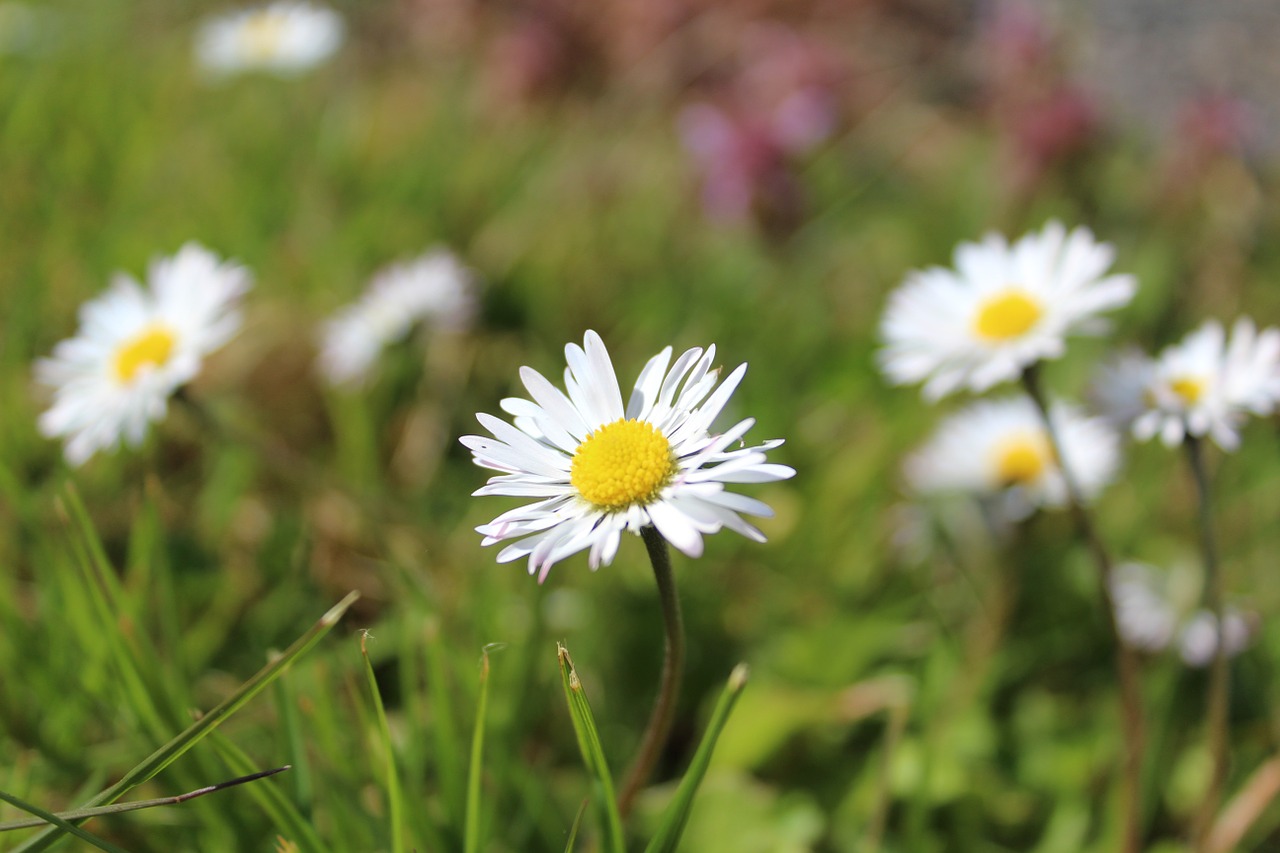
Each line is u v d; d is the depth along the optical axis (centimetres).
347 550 33
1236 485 35
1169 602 32
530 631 29
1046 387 37
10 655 28
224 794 26
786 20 57
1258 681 32
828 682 31
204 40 51
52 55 47
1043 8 62
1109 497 35
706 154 43
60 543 31
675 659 25
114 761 28
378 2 59
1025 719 31
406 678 28
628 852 29
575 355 24
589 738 24
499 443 24
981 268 29
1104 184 47
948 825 30
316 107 48
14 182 40
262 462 34
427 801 28
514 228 41
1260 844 30
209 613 31
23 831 27
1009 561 32
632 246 43
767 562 33
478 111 51
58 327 37
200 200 40
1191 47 65
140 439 29
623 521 23
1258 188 45
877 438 35
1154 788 30
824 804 30
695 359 24
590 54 51
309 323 37
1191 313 41
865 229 45
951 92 56
